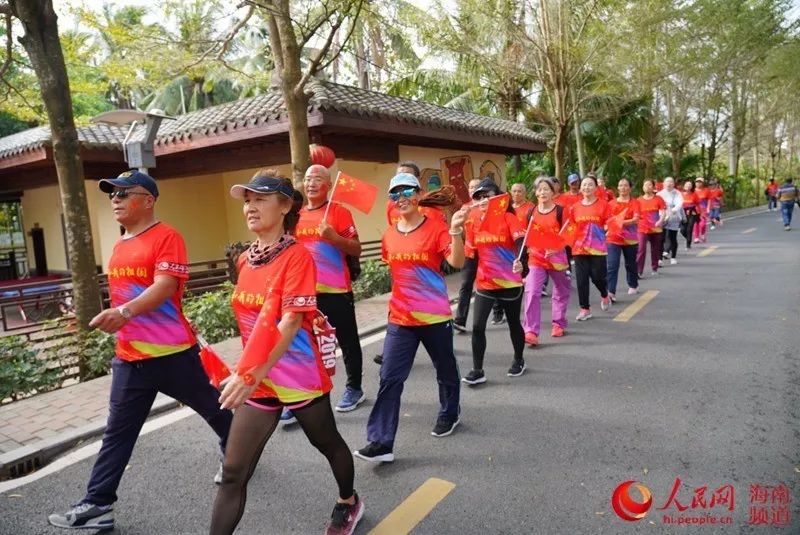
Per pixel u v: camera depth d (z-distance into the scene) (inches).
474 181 266.8
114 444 125.3
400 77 695.7
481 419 172.2
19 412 194.7
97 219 554.3
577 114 648.4
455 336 276.7
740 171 1728.6
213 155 488.4
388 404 146.3
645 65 626.5
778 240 593.6
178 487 141.0
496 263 196.2
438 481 137.3
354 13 316.8
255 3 286.0
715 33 681.6
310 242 178.7
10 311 474.6
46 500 137.4
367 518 123.3
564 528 116.8
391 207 179.5
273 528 122.0
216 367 122.9
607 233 329.4
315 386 106.4
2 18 258.7
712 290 346.3
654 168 1008.9
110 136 501.7
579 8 527.8
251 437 102.6
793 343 230.1
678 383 193.3
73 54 331.3
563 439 156.1
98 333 245.9
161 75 364.8
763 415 164.1
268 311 96.2
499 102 730.8
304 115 312.5
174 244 124.2
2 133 819.4
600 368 213.5
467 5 503.5
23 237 678.5
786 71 1167.6
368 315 326.0
